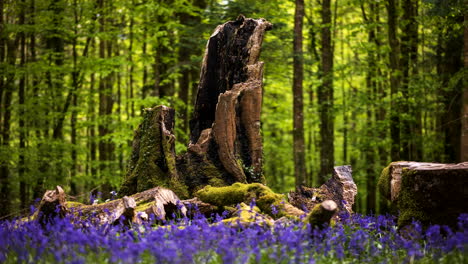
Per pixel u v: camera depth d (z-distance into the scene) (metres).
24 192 18.50
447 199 6.78
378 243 6.23
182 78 19.81
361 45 19.56
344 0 20.52
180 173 9.55
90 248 5.12
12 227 6.42
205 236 5.45
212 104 10.55
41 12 17.70
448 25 15.44
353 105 19.61
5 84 18.08
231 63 10.25
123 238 5.61
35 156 16.77
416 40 18.81
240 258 4.87
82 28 18.41
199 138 9.85
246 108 9.65
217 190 8.39
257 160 9.71
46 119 18.27
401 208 7.31
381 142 18.77
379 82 21.88
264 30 10.32
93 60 18.03
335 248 5.50
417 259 5.48
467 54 13.98
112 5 19.06
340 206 9.07
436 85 17.28
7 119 18.78
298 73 17.41
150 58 19.12
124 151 17.95
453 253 5.42
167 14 18.00
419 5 19.30
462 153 13.72
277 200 7.74
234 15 17.25
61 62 19.42
